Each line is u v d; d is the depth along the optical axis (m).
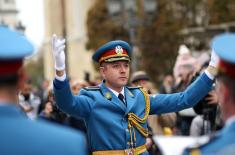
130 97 9.90
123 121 9.71
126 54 10.02
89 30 69.69
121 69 9.88
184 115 14.91
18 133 5.05
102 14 68.38
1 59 5.09
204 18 59.97
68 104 9.05
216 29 45.91
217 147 5.49
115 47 9.95
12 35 5.25
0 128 5.04
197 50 50.41
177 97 9.80
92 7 69.94
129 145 9.63
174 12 62.16
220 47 5.54
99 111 9.63
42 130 5.11
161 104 9.89
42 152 5.00
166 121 14.72
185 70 17.78
